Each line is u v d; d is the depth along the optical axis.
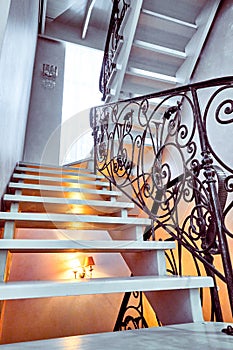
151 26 3.06
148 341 0.86
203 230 1.28
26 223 1.63
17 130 2.66
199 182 1.35
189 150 1.46
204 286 1.20
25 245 1.26
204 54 3.01
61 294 0.99
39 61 4.73
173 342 0.84
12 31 1.75
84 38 5.04
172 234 1.59
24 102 3.20
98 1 4.66
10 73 1.80
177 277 1.21
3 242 1.22
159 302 1.32
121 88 3.25
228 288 0.99
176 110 1.65
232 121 1.21
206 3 3.02
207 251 1.23
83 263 3.57
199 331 0.96
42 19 4.54
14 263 3.32
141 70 3.12
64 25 4.97
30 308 3.24
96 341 0.86
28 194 2.36
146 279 1.14
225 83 1.22
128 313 3.54
